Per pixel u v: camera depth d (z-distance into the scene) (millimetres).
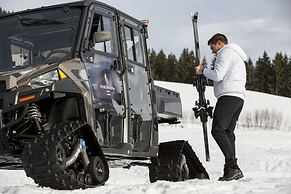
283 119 43031
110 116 5703
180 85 57812
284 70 103062
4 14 6102
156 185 4785
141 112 6504
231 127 6395
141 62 6758
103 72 5672
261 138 24188
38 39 5781
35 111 4965
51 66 5074
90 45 5559
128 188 4609
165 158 6906
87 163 5004
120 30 6250
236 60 6254
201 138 23766
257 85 103938
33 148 4543
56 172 4504
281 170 10852
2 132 4832
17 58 5828
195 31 6836
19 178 8969
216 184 4887
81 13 5727
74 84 5086
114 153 5641
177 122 7711
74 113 5285
